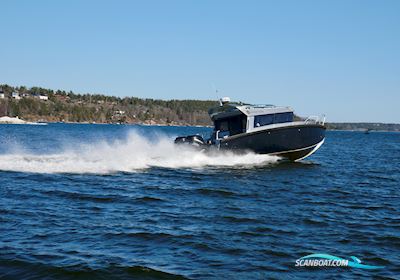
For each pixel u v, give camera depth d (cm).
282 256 905
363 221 1249
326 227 1160
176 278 766
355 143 7944
